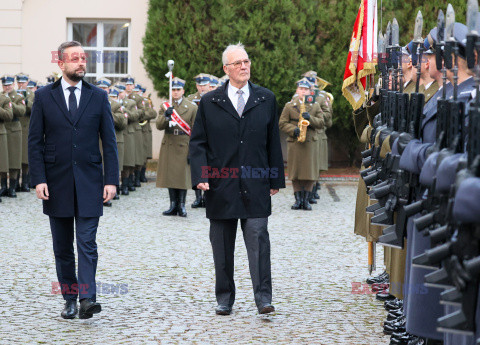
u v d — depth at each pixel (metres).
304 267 8.93
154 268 8.77
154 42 20.94
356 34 8.45
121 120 16.00
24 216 12.97
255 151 6.83
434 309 4.70
